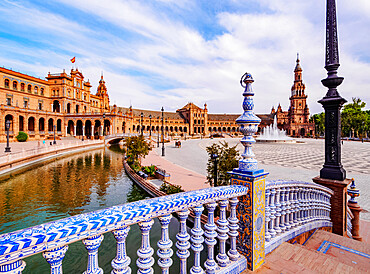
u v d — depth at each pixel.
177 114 115.44
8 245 1.04
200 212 2.23
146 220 1.74
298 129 99.06
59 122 66.94
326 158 5.72
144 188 15.85
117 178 20.27
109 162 29.52
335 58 5.31
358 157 29.38
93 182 18.83
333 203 5.41
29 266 7.51
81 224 1.32
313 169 20.05
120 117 71.50
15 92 55.94
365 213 9.38
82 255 8.22
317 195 4.97
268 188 3.29
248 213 2.76
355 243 4.40
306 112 99.00
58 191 16.28
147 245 1.81
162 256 1.89
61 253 1.29
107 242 8.50
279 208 3.72
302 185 4.21
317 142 66.31
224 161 10.05
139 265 1.75
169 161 26.12
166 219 1.90
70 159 31.70
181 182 15.24
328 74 5.53
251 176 2.67
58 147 34.12
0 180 18.42
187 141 68.88
